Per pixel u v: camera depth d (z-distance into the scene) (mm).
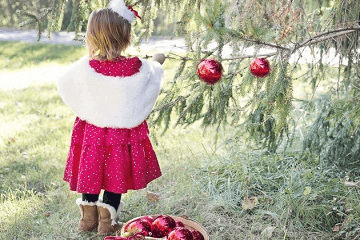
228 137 3896
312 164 3100
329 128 3293
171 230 2191
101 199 2471
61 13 2711
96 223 2547
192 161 3455
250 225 2582
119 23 2244
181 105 2639
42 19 2697
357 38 2699
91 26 2252
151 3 2742
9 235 2555
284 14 1936
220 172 3160
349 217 2467
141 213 2762
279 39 1873
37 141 4105
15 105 5352
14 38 11258
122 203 2580
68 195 3023
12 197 2969
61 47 9711
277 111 2201
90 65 2254
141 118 2291
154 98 2359
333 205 2641
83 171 2283
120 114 2234
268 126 2930
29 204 2895
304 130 3480
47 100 5609
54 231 2572
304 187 2787
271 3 1977
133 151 2324
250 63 1943
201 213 2709
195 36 2074
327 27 2662
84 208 2506
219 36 1771
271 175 2996
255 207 2729
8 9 13227
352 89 2984
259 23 1971
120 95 2234
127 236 2141
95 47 2258
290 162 3141
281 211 2645
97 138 2262
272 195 2830
